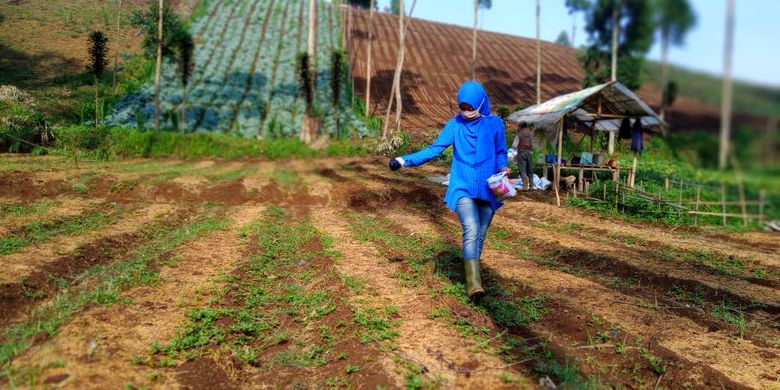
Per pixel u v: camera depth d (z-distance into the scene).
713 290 5.45
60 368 3.09
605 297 5.19
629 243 8.46
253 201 12.22
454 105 34.81
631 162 15.80
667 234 9.31
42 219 7.83
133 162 18.23
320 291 5.23
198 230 8.15
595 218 10.90
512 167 17.20
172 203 11.15
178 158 20.23
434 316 4.41
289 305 4.90
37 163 15.01
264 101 31.27
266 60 39.25
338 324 4.29
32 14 37.25
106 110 25.38
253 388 3.33
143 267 5.64
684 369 3.53
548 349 3.81
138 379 3.11
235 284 5.35
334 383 3.30
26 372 3.02
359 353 3.69
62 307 4.23
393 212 11.29
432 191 13.20
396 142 22.75
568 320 4.41
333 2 56.88
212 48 39.56
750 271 6.68
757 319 4.73
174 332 3.95
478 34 55.09
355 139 25.72
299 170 17.17
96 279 5.22
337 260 6.52
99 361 3.25
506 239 8.69
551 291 5.35
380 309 4.60
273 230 8.55
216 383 3.28
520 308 4.73
